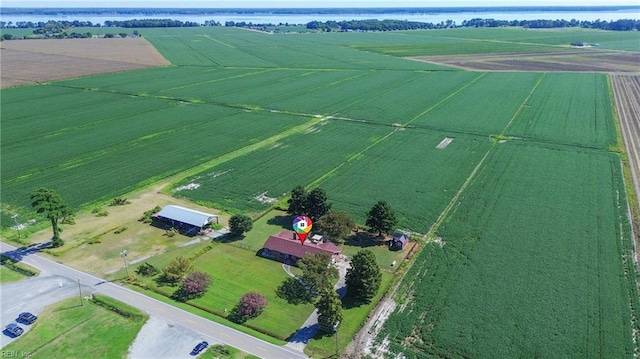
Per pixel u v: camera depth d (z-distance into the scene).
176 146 110.81
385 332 51.88
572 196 82.06
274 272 63.66
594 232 70.44
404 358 48.19
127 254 67.88
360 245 69.31
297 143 112.62
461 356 48.12
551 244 67.44
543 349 48.66
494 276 60.53
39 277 62.25
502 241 68.56
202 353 49.19
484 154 103.44
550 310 54.16
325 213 73.56
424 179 90.81
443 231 71.88
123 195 86.06
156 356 48.94
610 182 87.56
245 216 73.38
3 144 111.81
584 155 101.50
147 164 99.94
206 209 80.44
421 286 59.12
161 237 72.44
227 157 103.94
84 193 86.75
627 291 57.31
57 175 94.38
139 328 52.94
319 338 51.41
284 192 86.50
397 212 77.94
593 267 61.97
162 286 60.78
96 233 73.50
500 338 50.22
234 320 54.53
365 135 118.25
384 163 99.44
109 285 60.66
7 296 58.38
